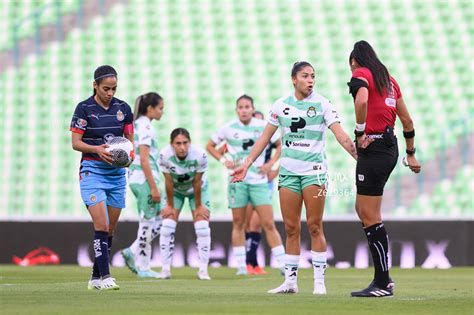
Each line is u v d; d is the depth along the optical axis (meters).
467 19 88.44
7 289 28.41
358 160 25.84
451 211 70.94
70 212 71.31
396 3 90.12
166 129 77.50
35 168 73.94
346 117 79.00
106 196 28.56
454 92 81.31
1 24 86.12
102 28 87.19
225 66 83.94
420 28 87.81
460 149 75.25
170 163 37.84
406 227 55.06
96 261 28.28
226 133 43.34
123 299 24.09
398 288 31.72
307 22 88.69
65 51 85.19
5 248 55.69
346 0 90.44
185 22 88.38
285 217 27.27
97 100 28.25
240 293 27.47
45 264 55.41
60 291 27.30
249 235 46.06
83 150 27.73
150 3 89.62
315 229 27.12
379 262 25.88
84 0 88.62
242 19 88.94
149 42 86.38
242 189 42.34
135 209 68.00
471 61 84.25
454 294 27.91
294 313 19.94
